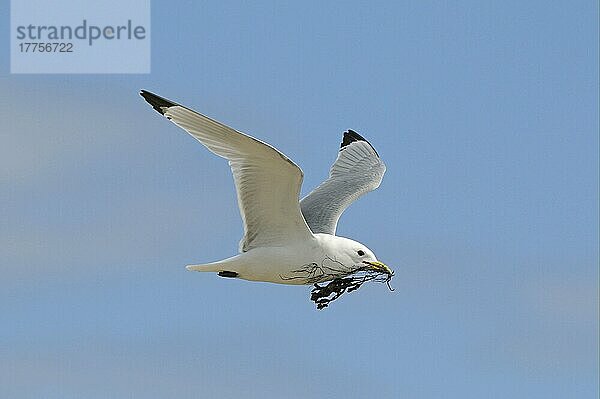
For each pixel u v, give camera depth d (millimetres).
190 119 13562
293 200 13969
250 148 13453
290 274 14398
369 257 14695
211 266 14312
